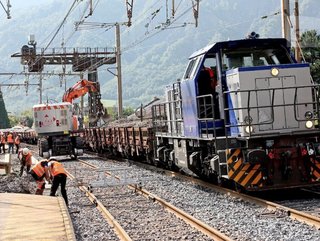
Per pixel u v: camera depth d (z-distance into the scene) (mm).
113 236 9445
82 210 12461
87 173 20938
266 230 8891
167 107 17031
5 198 12633
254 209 10930
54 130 31578
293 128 12086
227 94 12703
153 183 16250
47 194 15555
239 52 12914
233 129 12555
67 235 8445
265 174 11742
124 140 26234
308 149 11727
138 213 11531
